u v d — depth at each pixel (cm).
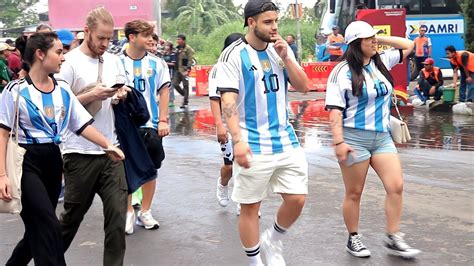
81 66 511
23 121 429
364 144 530
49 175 441
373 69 527
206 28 4909
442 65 2386
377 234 608
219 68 459
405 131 543
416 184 799
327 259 541
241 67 458
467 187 780
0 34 4341
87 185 490
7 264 477
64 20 2328
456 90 1586
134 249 582
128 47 634
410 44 545
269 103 467
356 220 548
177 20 4944
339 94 521
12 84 429
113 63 529
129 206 629
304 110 1627
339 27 2395
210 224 657
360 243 550
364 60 523
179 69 1786
